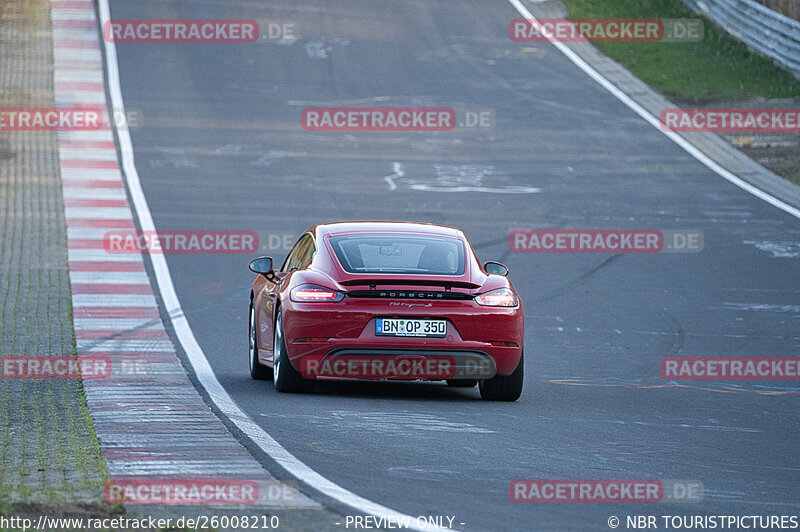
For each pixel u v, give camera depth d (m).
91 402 31.38
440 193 88.38
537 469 24.41
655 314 56.41
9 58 128.25
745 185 94.50
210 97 117.69
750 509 21.70
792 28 130.38
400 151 102.50
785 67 130.50
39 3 151.25
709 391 39.47
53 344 44.81
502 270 37.56
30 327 48.88
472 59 133.00
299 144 103.62
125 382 35.69
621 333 51.91
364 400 33.81
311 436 27.11
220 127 108.12
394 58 132.25
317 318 32.88
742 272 67.44
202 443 25.39
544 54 135.75
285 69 127.88
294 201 84.75
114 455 23.98
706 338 51.22
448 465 24.42
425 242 35.53
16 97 114.50
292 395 34.38
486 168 97.50
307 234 37.91
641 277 65.25
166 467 22.83
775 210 86.38
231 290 59.94
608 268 67.31
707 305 58.84
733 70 130.00
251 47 135.25
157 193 86.19
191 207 82.12
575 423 30.89
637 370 43.91
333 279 33.56
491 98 120.06
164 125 108.00
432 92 121.31
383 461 24.55
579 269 66.88
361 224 37.19
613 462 25.53
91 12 147.75
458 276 33.88
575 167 98.62
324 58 131.75
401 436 27.58
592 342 49.75
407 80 124.94
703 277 65.75
